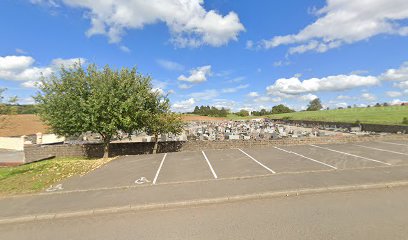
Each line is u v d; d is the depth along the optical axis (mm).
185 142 18031
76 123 13531
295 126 43844
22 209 6387
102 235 5027
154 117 16219
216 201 6520
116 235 4988
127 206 6305
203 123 51531
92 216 6023
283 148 14812
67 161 13828
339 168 9289
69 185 8336
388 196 6410
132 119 14469
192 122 54750
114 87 14180
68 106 13766
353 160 10680
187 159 12352
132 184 8234
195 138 23156
